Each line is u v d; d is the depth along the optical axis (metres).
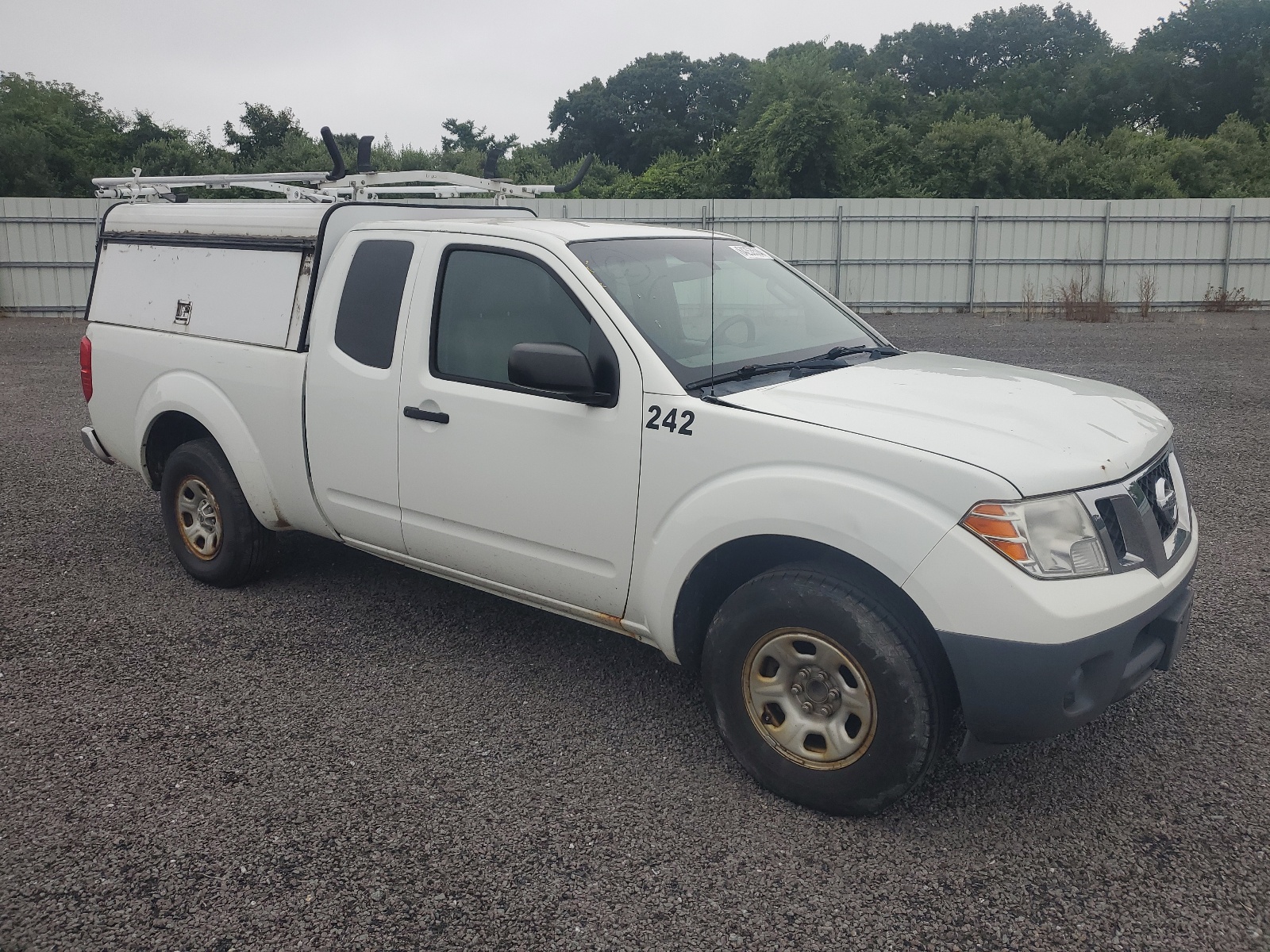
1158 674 3.95
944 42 75.06
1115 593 2.70
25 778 3.16
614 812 3.00
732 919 2.52
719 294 3.82
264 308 4.39
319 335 4.14
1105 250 23.55
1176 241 23.58
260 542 4.74
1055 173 34.44
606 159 73.19
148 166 35.06
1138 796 3.09
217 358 4.54
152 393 4.84
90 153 36.50
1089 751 3.37
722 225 23.12
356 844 2.83
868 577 2.86
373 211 4.38
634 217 22.91
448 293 3.79
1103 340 16.75
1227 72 56.50
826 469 2.85
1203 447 8.16
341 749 3.37
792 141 30.98
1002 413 3.04
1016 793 3.11
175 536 4.96
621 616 3.44
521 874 2.70
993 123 34.81
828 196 31.89
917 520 2.69
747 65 73.12
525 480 3.52
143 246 5.06
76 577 5.05
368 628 4.43
